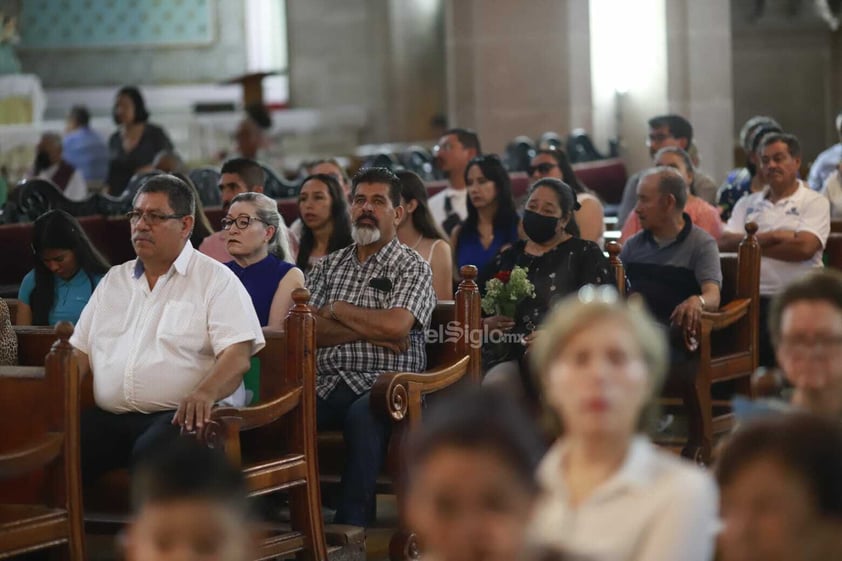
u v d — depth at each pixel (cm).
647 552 323
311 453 652
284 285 755
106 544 726
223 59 2819
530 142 1728
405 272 736
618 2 1908
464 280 742
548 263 802
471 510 270
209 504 288
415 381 685
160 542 288
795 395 415
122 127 1625
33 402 585
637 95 1903
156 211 634
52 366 577
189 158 2386
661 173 895
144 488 293
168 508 288
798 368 411
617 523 326
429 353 756
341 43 2630
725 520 322
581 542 326
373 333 719
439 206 1212
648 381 332
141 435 623
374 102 2612
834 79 2456
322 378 730
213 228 1155
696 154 1385
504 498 269
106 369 641
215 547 288
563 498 333
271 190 1341
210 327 634
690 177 1162
